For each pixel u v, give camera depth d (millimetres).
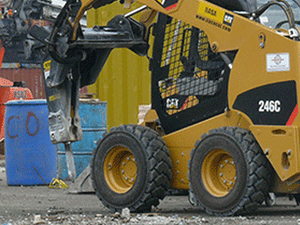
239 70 11914
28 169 20172
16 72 43188
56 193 17672
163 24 13562
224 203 11773
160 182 12625
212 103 12602
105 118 21469
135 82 23531
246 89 11805
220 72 12664
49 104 14258
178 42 13375
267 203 14000
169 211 13195
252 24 11719
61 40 13680
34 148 20188
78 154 21078
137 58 23484
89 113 21078
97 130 21172
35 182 20250
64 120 14133
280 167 11203
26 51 14586
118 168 13344
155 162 12570
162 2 13117
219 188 12117
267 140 11375
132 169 13156
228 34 12070
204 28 12438
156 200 12766
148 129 13031
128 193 12820
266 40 11484
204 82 12797
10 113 20359
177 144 13062
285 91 11219
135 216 12070
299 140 11016
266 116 11492
